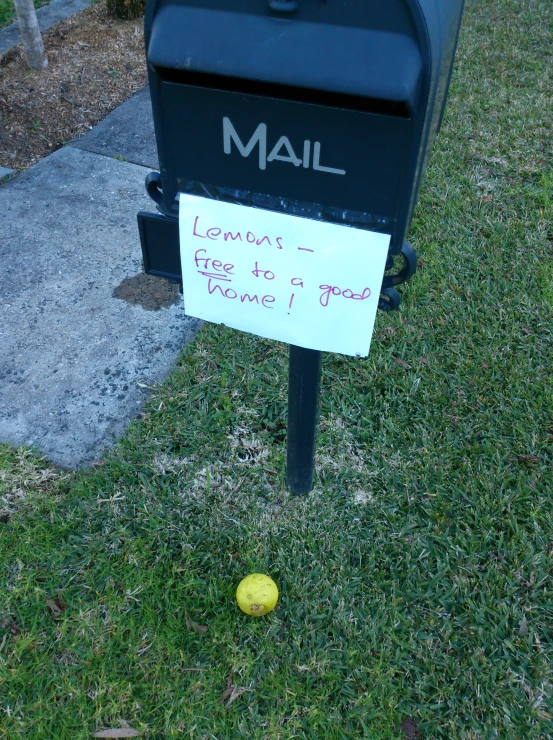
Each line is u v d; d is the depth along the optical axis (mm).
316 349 1626
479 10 6309
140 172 4035
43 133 4398
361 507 2326
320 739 1777
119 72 5102
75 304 3096
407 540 2223
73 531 2227
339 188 1293
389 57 1081
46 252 3389
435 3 1168
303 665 1909
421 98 1111
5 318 3008
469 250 3457
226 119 1268
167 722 1782
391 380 2758
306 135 1229
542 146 4332
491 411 2650
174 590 2082
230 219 1452
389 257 1414
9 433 2537
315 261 1444
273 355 2883
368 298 1460
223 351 2869
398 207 1284
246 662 1905
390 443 2525
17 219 3607
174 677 1887
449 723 1796
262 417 2633
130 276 3258
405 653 1940
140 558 2146
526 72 5234
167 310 3080
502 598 2070
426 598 2064
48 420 2588
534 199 3865
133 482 2379
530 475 2422
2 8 5957
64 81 4914
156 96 1290
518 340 2971
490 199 3850
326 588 2092
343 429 2580
